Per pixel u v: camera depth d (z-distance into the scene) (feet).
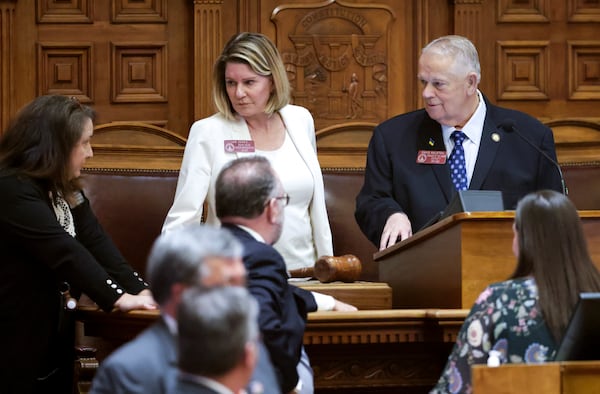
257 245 25.82
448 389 25.23
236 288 17.42
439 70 37.65
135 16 55.72
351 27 56.44
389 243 36.55
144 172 46.85
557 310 24.27
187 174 37.99
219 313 16.99
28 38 55.06
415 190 38.78
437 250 32.17
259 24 55.98
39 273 32.71
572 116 57.88
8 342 32.55
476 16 56.80
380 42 56.59
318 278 34.78
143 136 51.62
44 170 32.45
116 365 19.62
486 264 30.71
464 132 38.88
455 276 30.99
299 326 26.21
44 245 32.04
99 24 55.57
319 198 39.32
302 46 56.08
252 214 26.17
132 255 45.85
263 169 26.43
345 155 50.16
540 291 24.47
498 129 39.01
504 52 57.41
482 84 57.36
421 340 30.58
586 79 57.98
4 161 32.71
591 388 23.02
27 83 55.06
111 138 51.37
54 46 55.16
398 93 56.75
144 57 55.83
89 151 33.45
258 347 19.42
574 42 57.77
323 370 31.07
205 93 55.16
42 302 32.78
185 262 19.29
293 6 55.98
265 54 37.73
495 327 24.75
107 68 55.62
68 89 55.42
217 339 16.96
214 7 55.06
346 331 30.19
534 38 57.62
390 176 39.55
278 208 26.37
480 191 32.48
